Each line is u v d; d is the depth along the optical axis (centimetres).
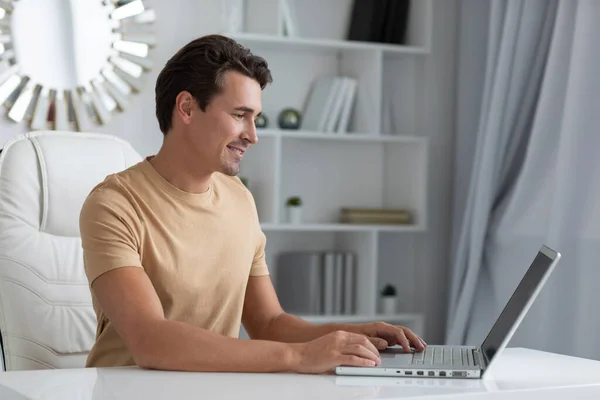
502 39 322
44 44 320
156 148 340
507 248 312
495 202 327
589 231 273
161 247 171
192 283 174
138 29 335
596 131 277
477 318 326
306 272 358
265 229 341
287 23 353
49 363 200
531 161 304
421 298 376
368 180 389
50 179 210
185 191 176
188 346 144
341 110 365
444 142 376
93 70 329
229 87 168
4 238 201
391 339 169
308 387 129
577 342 274
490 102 328
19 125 319
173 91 171
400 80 382
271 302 195
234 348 144
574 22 294
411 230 367
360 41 370
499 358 164
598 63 279
